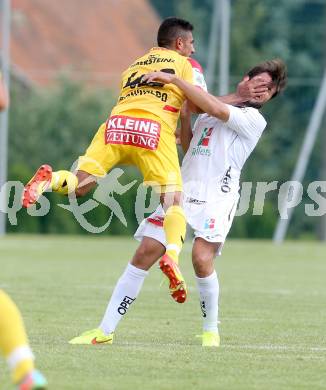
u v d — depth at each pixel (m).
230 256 77.62
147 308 40.59
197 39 156.00
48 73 139.50
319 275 60.09
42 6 155.25
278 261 72.50
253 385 23.70
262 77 31.44
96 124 124.44
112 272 58.94
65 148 122.69
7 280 52.12
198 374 24.84
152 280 54.38
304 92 139.00
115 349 28.44
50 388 22.84
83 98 126.38
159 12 170.25
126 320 36.41
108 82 139.50
